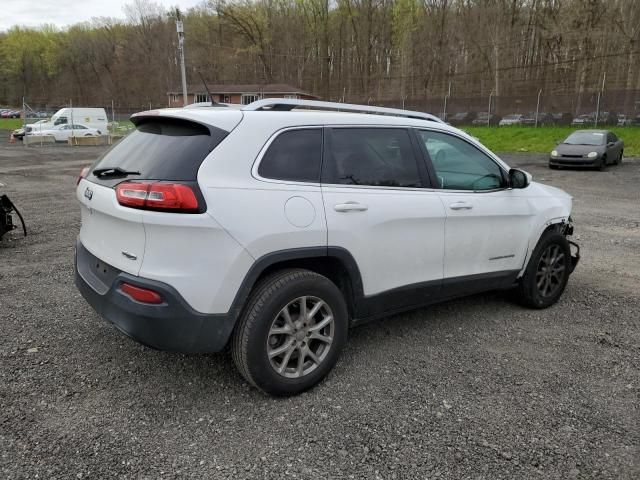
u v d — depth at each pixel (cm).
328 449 265
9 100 9531
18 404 299
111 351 370
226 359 362
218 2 6906
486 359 368
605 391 326
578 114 3066
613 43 3925
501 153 2620
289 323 307
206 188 275
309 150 321
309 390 322
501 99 3428
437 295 391
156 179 278
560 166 1805
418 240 363
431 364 359
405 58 5884
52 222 838
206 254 274
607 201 1143
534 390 326
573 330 423
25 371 338
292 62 7069
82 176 354
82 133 3506
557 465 255
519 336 409
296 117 323
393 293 357
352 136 344
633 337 410
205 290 276
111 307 290
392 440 273
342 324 330
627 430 285
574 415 298
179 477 243
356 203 328
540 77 4828
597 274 584
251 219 284
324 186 320
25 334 395
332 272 339
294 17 7006
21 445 262
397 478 245
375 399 313
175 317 272
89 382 326
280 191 300
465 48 5331
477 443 271
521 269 450
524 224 441
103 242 309
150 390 319
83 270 329
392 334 410
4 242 695
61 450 259
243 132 298
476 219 400
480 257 411
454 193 391
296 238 299
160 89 7538
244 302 292
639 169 1822
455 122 3659
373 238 336
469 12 5253
